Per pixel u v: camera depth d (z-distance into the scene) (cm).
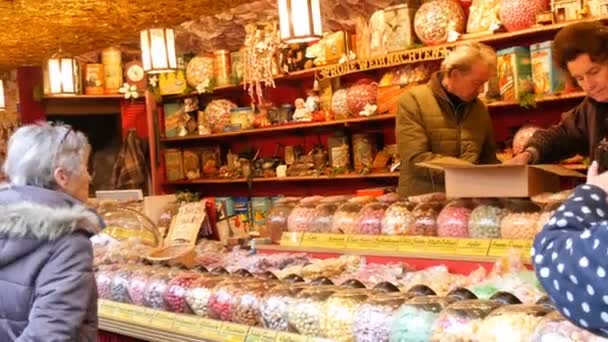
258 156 720
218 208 387
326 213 304
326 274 254
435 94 364
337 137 612
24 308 201
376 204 294
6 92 898
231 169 715
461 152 368
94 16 646
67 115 849
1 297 203
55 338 192
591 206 119
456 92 361
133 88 775
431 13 504
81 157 217
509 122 536
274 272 263
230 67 694
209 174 737
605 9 432
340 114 589
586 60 269
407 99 364
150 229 354
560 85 451
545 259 114
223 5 636
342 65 570
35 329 193
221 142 751
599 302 107
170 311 256
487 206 257
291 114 646
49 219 198
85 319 206
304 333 211
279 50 628
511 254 231
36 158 210
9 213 199
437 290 219
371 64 546
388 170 571
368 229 284
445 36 503
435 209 273
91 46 786
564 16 448
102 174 859
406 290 217
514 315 173
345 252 286
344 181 651
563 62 279
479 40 489
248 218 664
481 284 213
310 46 605
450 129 365
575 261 109
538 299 190
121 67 795
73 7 611
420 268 263
